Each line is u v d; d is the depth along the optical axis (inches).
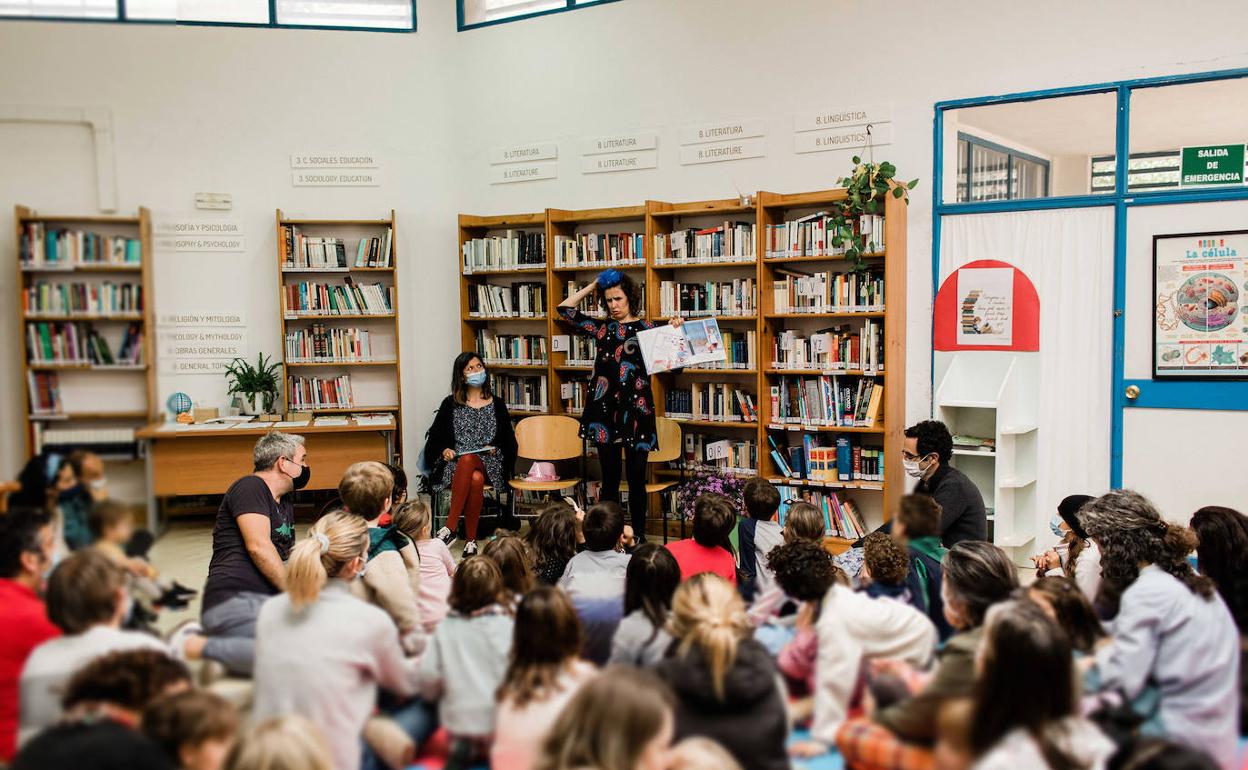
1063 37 197.2
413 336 275.4
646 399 221.5
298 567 98.4
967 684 91.0
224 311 244.4
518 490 258.8
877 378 217.5
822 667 103.7
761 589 127.8
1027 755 80.0
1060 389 200.2
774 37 232.5
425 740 101.3
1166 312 189.6
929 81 212.8
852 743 94.5
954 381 211.9
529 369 274.5
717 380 243.9
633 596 110.8
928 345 215.9
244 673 108.7
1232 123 187.9
